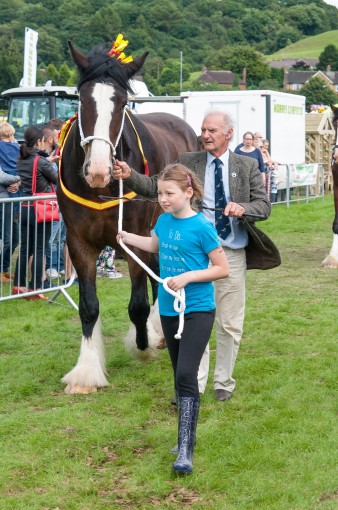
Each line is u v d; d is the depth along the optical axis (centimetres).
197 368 365
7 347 598
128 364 555
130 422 435
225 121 445
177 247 369
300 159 1973
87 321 509
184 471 358
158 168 569
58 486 356
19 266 744
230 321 457
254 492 349
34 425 432
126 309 724
